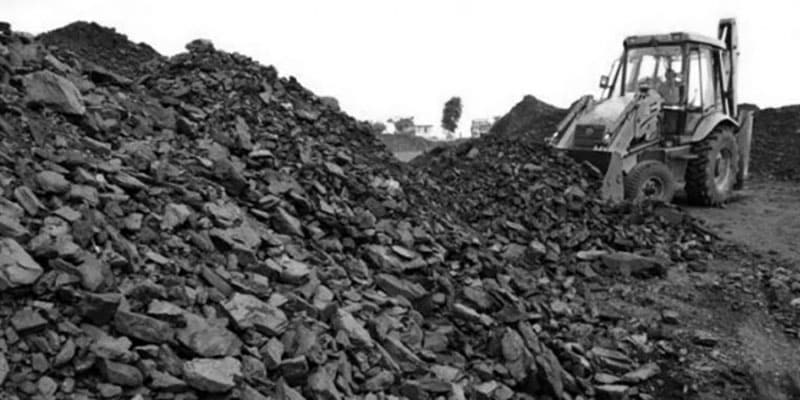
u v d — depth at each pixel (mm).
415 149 27688
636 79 9656
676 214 7664
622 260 6199
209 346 2916
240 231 3979
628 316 5312
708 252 6871
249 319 3193
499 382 3955
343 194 5383
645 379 4367
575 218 7156
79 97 4332
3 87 4031
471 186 7711
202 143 4949
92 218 3275
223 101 5977
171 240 3561
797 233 7781
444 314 4465
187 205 3957
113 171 3811
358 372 3383
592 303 5488
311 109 6930
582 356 4555
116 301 2816
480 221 6891
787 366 4504
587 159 8273
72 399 2471
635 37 9586
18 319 2586
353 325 3623
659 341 4871
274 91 6809
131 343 2756
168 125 5027
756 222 8484
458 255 5398
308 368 3150
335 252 4555
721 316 5281
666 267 6336
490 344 4227
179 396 2656
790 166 14156
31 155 3545
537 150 8523
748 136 10773
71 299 2771
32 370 2484
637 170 8312
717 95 9859
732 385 4328
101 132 4332
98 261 3000
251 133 5582
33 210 3113
